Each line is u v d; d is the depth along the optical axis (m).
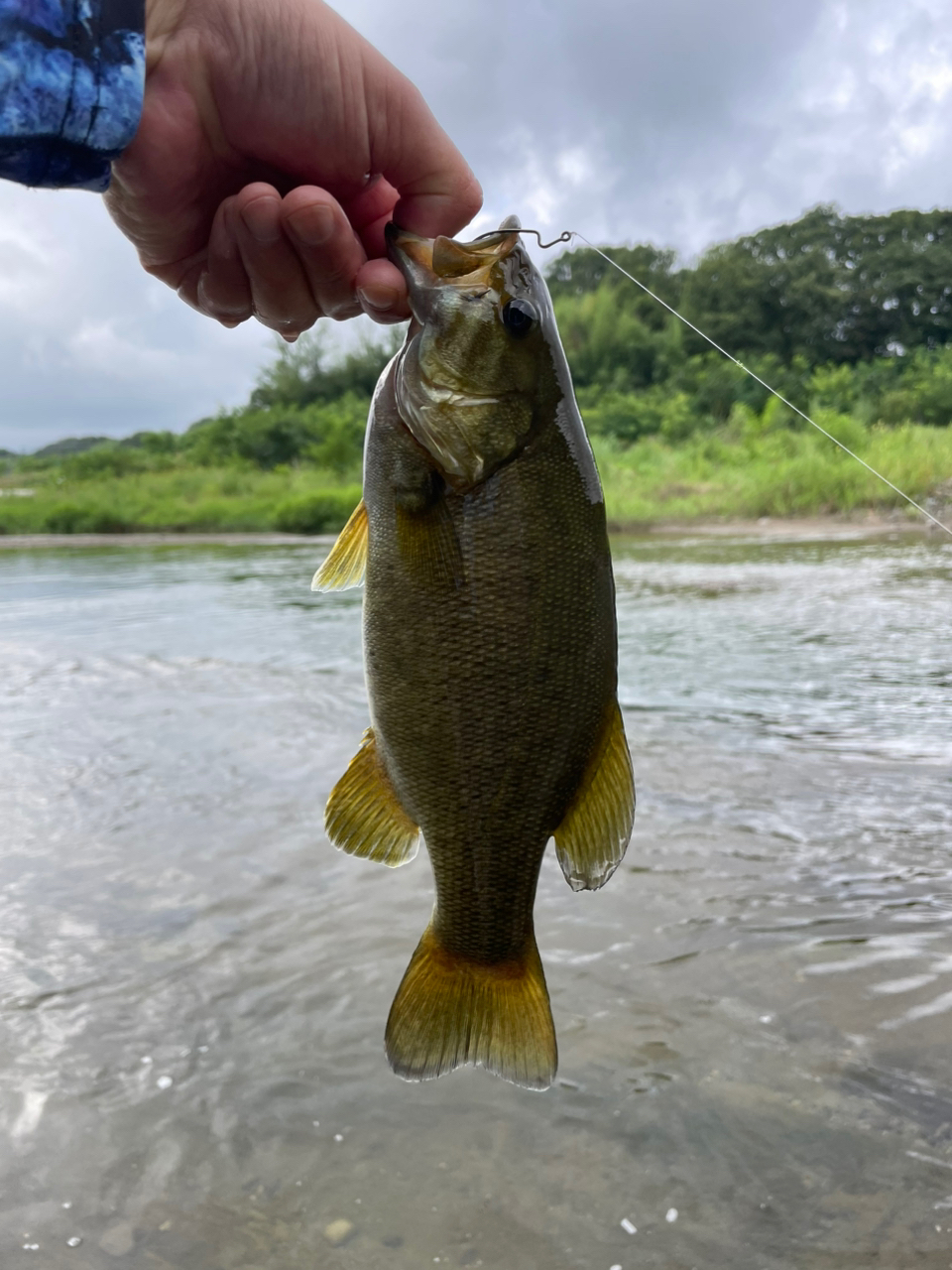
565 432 0.33
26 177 0.28
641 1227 0.40
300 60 0.32
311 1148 0.45
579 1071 0.49
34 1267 0.39
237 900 0.68
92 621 1.97
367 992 0.56
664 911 0.64
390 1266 0.39
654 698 1.18
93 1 0.28
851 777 0.89
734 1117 0.46
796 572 2.23
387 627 0.33
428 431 0.32
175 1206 0.42
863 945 0.59
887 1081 0.47
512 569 0.32
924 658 1.36
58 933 0.64
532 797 0.34
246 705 1.19
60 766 0.97
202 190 0.34
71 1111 0.47
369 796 0.35
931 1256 0.38
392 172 0.35
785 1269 0.38
